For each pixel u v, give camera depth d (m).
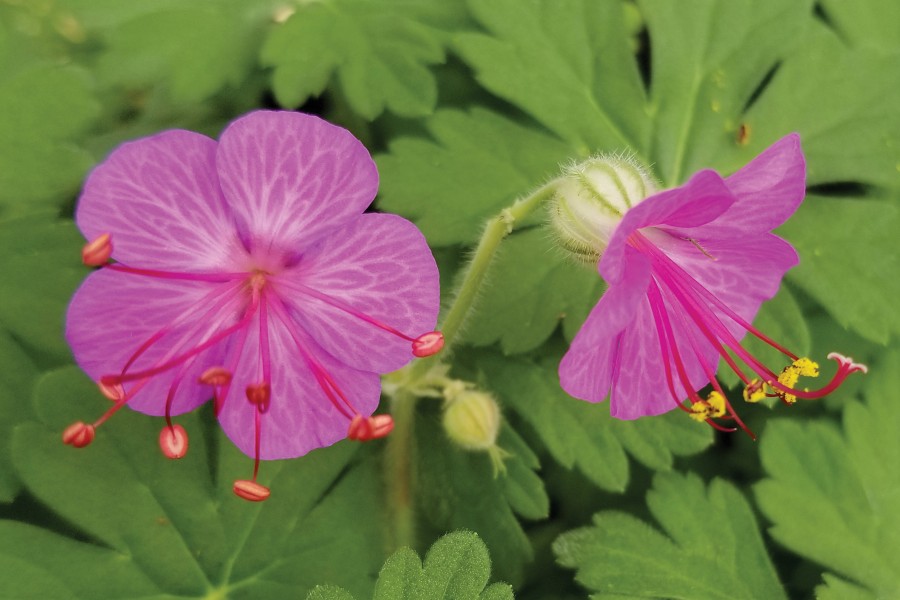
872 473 0.20
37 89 0.19
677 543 0.19
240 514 0.19
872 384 0.20
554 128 0.21
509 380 0.20
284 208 0.17
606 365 0.18
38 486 0.18
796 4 0.21
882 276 0.20
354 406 0.18
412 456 0.20
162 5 0.20
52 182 0.19
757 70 0.21
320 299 0.18
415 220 0.20
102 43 0.20
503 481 0.20
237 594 0.19
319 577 0.19
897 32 0.22
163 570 0.18
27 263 0.19
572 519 0.21
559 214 0.18
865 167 0.21
